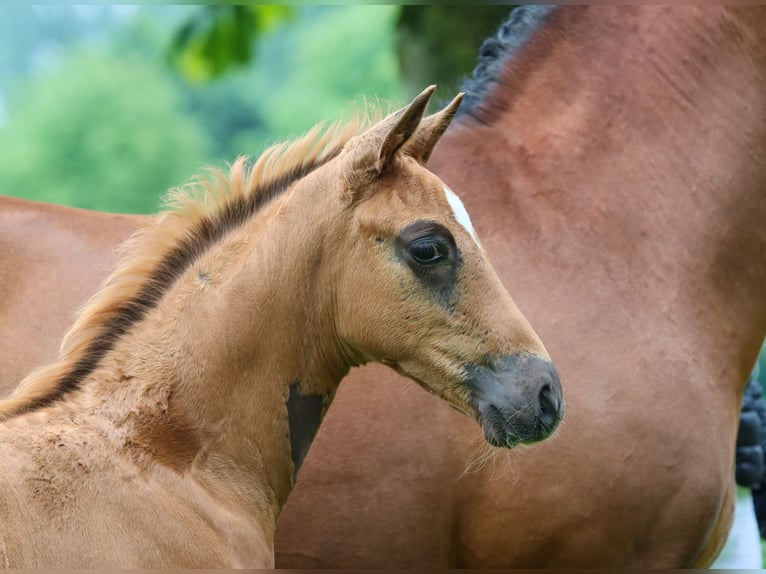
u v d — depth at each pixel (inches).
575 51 264.5
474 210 249.1
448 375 206.7
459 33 426.3
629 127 258.7
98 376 199.3
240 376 204.1
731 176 259.3
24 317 237.9
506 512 237.1
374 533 236.1
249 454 205.5
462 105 264.4
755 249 260.4
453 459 237.8
